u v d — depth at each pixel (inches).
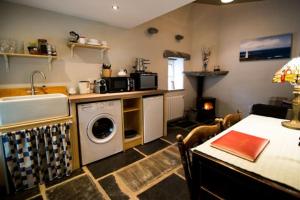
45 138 70.3
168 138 123.0
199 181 36.9
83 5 82.6
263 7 140.5
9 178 67.3
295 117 55.7
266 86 144.1
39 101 69.4
